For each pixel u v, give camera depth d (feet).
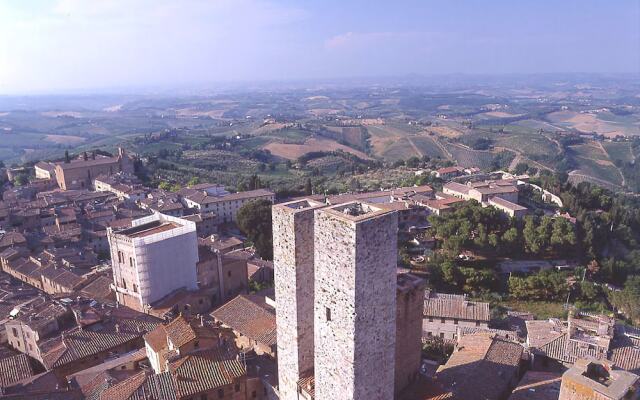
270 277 384.06
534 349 247.29
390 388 164.55
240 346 251.80
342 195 586.45
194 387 196.54
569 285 385.09
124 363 238.07
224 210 597.11
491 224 467.52
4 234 454.81
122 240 299.58
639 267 446.60
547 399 197.77
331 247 147.23
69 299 290.35
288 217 166.09
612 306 378.32
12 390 207.10
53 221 524.52
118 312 283.18
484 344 248.52
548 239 444.96
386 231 147.13
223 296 333.42
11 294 322.96
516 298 382.63
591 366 171.32
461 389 207.31
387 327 156.56
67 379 225.15
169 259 303.07
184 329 224.12
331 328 154.81
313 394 169.27
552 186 629.51
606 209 591.37
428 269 401.70
